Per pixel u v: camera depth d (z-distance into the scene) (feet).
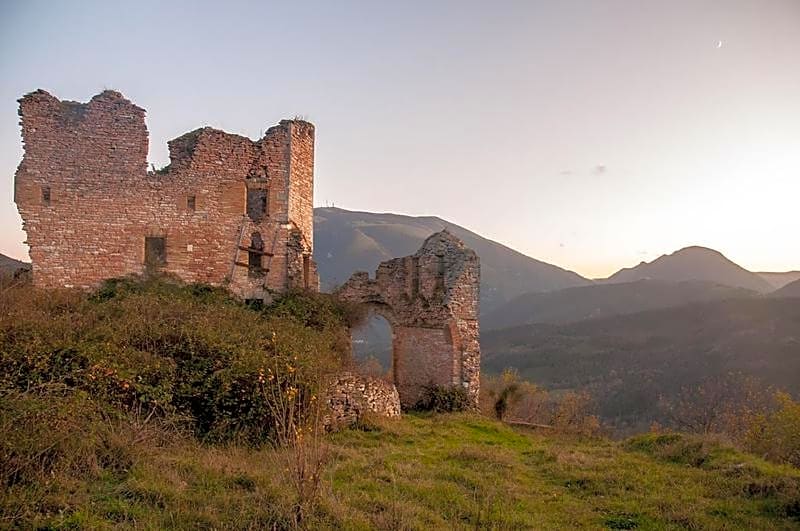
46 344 37.68
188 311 51.01
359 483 31.86
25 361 35.78
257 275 73.97
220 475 28.99
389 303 79.15
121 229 68.59
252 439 38.01
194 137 72.54
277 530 23.47
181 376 39.83
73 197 67.26
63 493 23.65
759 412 71.41
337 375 50.08
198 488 26.99
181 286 68.54
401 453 41.81
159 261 69.62
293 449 32.65
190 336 43.39
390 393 59.21
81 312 49.90
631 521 29.68
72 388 33.06
